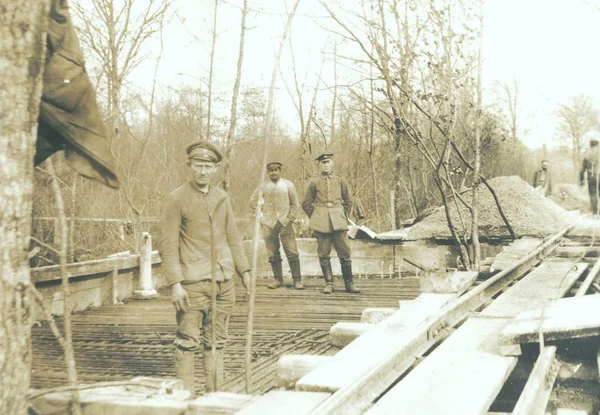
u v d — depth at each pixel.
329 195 9.64
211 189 4.48
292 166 15.75
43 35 2.39
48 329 6.91
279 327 6.95
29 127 2.38
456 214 11.00
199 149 4.36
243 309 8.23
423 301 4.96
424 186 15.44
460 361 3.42
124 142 10.75
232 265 4.50
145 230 12.09
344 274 9.72
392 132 12.62
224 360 5.36
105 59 9.52
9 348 2.34
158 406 2.70
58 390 2.68
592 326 3.44
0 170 2.30
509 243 9.93
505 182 11.45
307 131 14.76
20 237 2.37
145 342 6.25
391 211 14.83
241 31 9.44
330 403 2.58
